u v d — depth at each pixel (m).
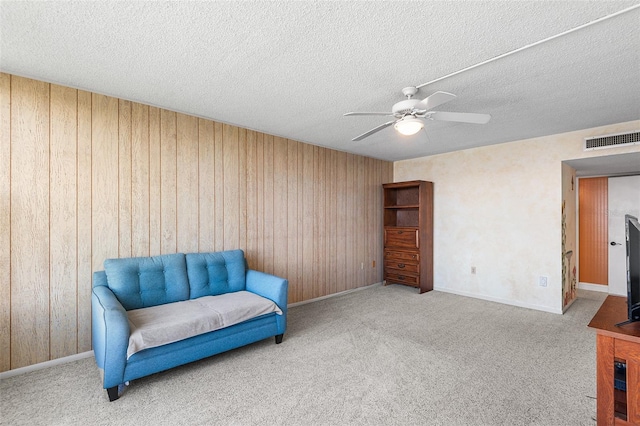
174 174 3.17
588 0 1.49
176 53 2.01
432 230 5.17
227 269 3.31
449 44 1.88
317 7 1.54
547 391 2.16
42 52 2.00
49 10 1.57
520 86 2.47
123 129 2.85
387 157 5.45
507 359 2.64
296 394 2.12
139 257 2.87
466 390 2.18
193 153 3.30
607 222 5.10
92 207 2.70
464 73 2.26
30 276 2.42
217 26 1.71
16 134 2.36
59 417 1.87
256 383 2.26
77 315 2.62
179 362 2.31
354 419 1.87
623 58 2.03
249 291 3.31
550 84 2.43
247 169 3.76
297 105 2.95
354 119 3.35
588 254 5.30
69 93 2.58
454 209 4.93
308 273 4.45
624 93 2.60
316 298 4.55
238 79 2.39
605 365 1.52
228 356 2.69
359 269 5.23
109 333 2.01
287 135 4.04
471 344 2.95
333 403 2.03
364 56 2.03
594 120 3.34
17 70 2.27
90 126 2.68
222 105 2.96
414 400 2.06
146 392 2.14
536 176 4.09
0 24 1.69
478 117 2.40
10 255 2.35
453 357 2.68
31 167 2.43
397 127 2.49
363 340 3.04
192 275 3.05
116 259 2.71
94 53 2.02
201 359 2.63
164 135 3.10
